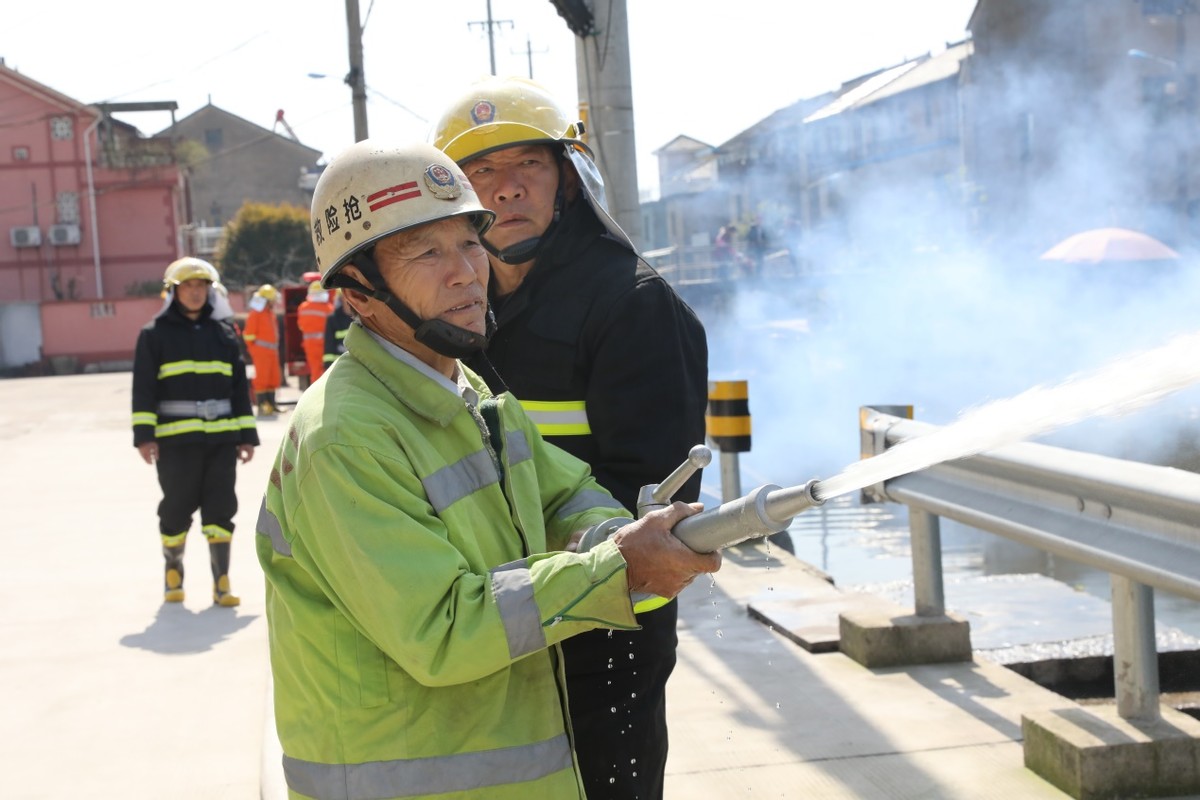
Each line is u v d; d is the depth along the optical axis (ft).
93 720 16.84
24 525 32.07
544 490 7.94
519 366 9.64
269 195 267.18
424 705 6.64
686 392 9.46
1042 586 20.88
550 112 9.91
